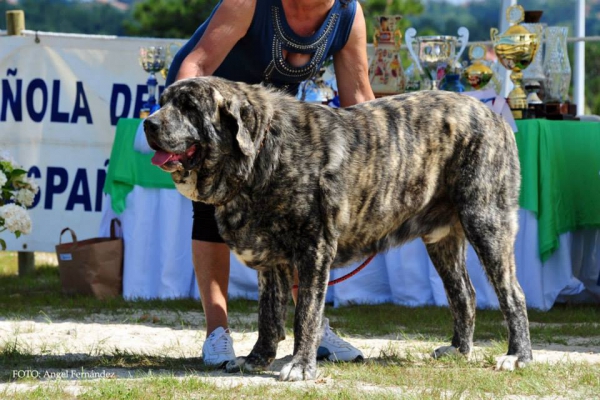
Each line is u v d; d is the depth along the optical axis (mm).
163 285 13273
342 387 7367
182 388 7258
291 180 7605
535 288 12359
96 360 8633
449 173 8359
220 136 7488
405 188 8188
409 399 6871
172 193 13250
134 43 16000
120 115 16062
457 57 13781
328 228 7762
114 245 13641
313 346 7816
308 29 8469
